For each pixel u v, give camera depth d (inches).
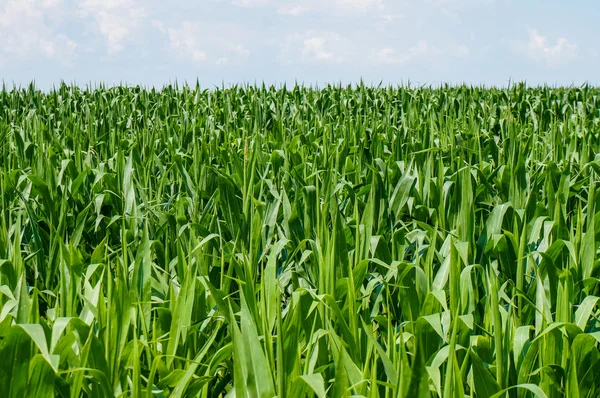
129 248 174.7
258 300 141.6
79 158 261.7
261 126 485.7
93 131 390.0
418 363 74.8
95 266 118.1
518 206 202.2
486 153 306.0
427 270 134.2
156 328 123.2
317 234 157.6
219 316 122.6
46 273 161.8
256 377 87.2
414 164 253.1
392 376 91.5
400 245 161.5
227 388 129.7
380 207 190.1
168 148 314.8
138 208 208.5
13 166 251.4
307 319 114.6
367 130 376.2
